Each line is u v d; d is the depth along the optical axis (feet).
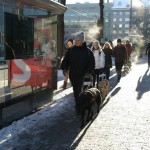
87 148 23.94
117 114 33.35
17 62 30.76
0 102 28.60
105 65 50.65
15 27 30.07
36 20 33.71
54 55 38.73
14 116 30.81
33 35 33.24
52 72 38.37
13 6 29.60
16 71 30.76
